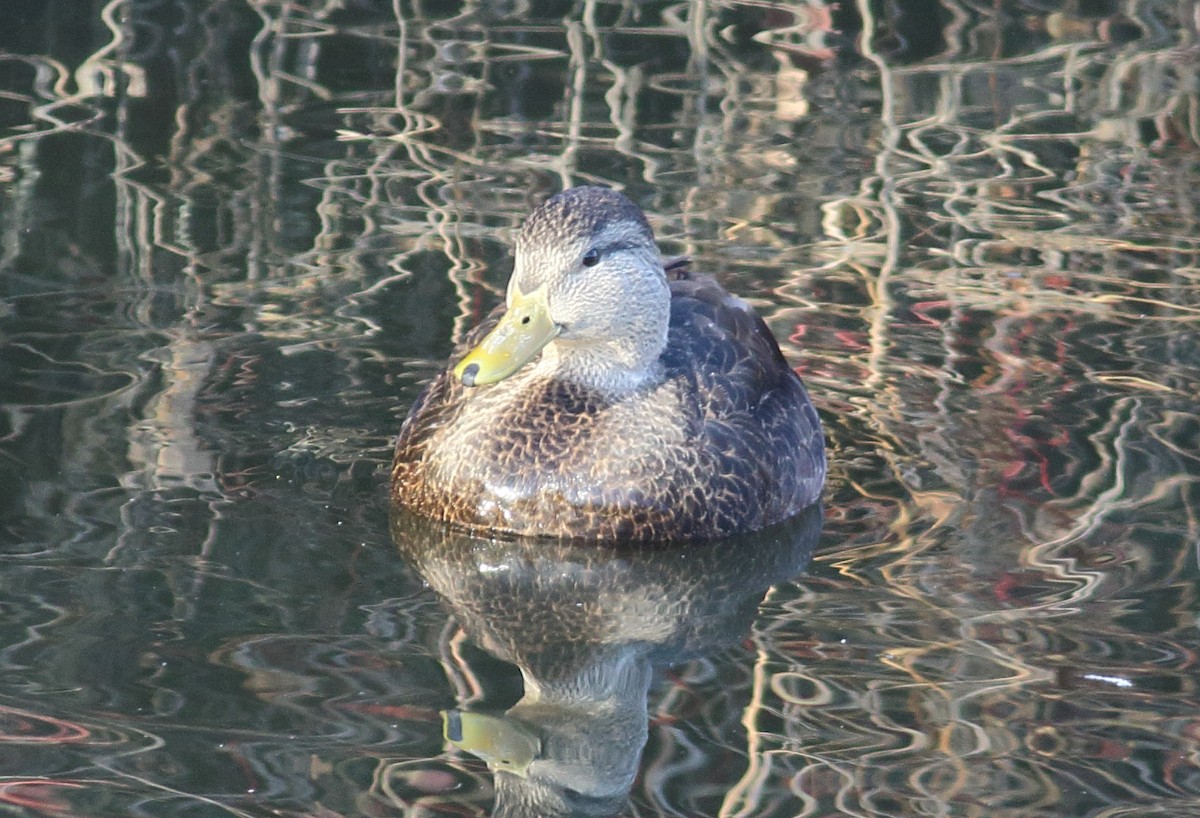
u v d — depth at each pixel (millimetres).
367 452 11789
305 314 13602
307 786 8039
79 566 10023
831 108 17578
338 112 17203
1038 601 10016
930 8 19641
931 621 9828
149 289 13836
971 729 8695
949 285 14406
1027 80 18188
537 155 16516
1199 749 8508
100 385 12359
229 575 10055
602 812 8078
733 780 8312
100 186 15453
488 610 10109
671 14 19469
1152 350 13375
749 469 11188
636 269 11016
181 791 7949
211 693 8781
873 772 8336
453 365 11781
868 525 11148
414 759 8328
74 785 7957
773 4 19750
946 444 12141
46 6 18812
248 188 15656
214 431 11867
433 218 15242
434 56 18344
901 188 16047
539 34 18969
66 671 8898
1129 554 10539
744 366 11664
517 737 8648
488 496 10992
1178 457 11789
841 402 12734
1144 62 18516
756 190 15938
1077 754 8461
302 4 19391
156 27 18625
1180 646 9461
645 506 10953
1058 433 12203
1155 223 15492
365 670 9133
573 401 11148
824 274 14547
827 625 9859
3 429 11633
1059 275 14594
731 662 9500
